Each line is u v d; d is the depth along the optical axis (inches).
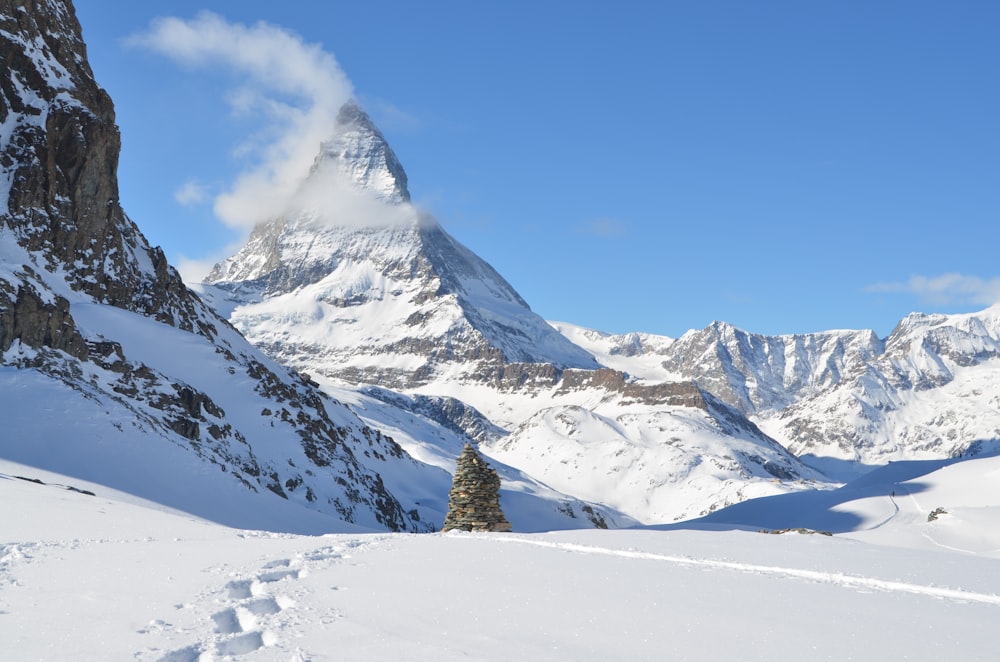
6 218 4463.6
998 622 589.0
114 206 5418.3
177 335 5147.6
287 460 4690.0
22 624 577.3
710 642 534.0
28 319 3393.2
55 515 1146.0
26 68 4867.1
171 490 2620.6
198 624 575.8
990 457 5506.9
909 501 4943.4
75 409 2903.5
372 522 4778.5
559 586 698.2
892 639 542.3
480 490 1621.6
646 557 870.4
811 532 1258.6
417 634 551.2
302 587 692.1
